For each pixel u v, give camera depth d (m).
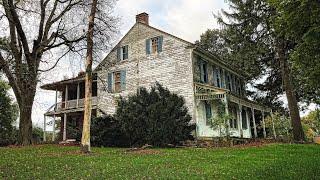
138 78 31.19
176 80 28.77
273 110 45.75
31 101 24.41
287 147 21.09
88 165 13.08
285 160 14.34
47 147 22.03
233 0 33.00
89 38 19.80
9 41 24.94
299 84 33.88
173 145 22.67
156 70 30.19
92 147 23.41
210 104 29.64
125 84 31.86
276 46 32.00
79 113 35.72
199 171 11.47
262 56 38.91
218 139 25.06
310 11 11.20
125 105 24.38
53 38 25.67
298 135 30.42
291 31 12.05
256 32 32.53
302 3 10.87
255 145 22.73
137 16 34.19
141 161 14.05
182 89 28.25
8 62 24.17
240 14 32.97
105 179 10.19
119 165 12.97
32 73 24.12
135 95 24.44
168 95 24.02
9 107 36.47
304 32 11.93
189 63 28.33
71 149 20.70
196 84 27.75
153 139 22.59
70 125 35.72
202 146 23.17
